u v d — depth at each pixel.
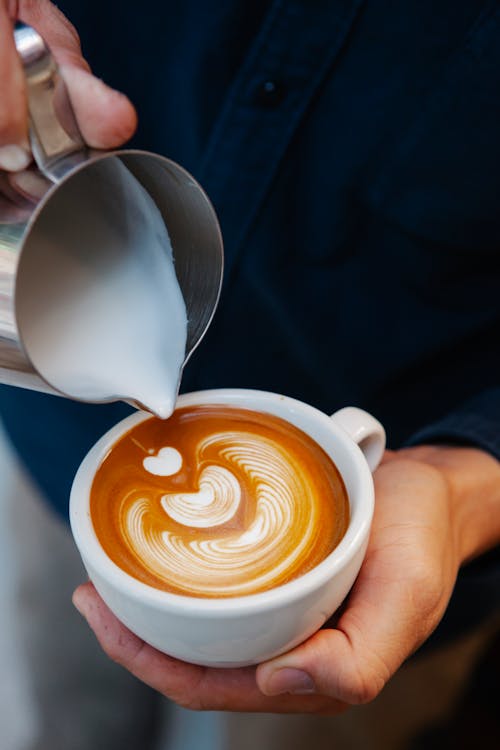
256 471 0.41
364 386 0.54
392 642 0.37
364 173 0.47
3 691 0.69
